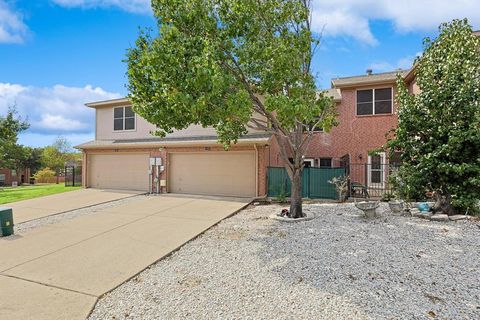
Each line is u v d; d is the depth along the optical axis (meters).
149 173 16.80
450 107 8.55
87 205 13.02
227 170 15.27
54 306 4.34
